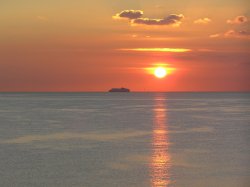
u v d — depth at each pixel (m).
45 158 32.25
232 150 36.03
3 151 35.66
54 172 27.17
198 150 36.03
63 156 33.06
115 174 26.55
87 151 35.59
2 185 24.00
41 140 43.16
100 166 29.06
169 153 34.44
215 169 27.98
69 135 47.59
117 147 37.97
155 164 29.70
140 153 34.44
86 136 46.66
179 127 57.19
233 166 28.94
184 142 41.34
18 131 52.00
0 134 48.72
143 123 63.41
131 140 42.94
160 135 47.59
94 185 23.84
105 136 46.66
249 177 25.58
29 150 36.22
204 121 67.06
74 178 25.48
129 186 23.61
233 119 71.25
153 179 25.17
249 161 30.70
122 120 69.25
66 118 73.81
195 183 24.20
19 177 25.86
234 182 24.38
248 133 49.53
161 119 71.44
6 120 69.38
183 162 30.44
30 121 67.25
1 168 28.50
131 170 27.67
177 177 25.67
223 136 46.50
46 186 23.70
